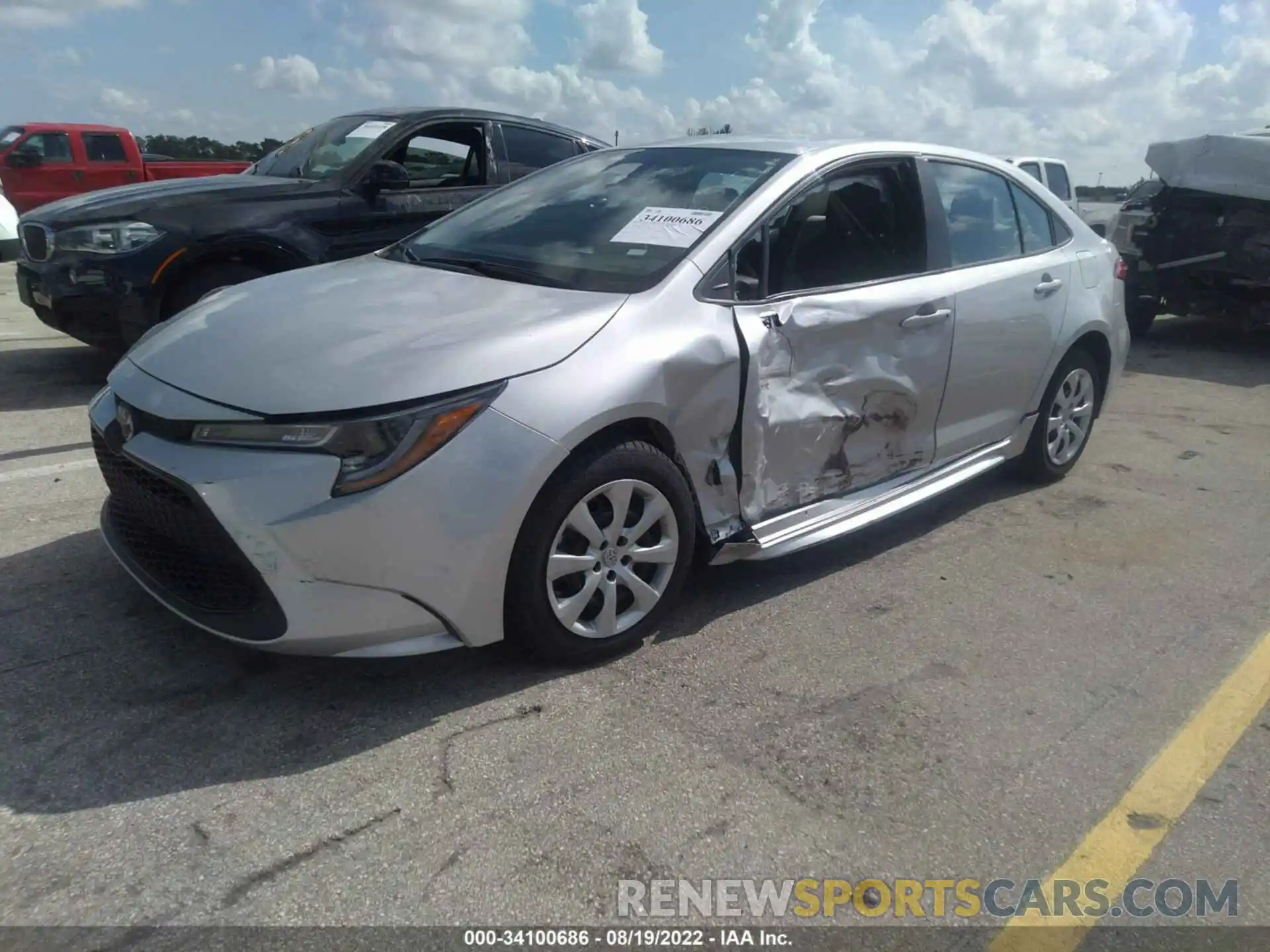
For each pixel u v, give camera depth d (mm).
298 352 2768
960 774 2680
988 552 4258
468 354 2711
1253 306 9117
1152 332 10789
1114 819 2541
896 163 3986
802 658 3236
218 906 2074
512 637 2926
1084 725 2957
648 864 2270
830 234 3648
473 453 2623
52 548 3695
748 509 3408
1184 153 9180
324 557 2516
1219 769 2775
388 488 2525
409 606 2635
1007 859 2377
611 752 2660
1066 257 4805
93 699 2762
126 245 5543
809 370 3488
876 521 3805
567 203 3857
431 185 6664
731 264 3305
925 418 4055
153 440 2676
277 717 2730
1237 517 4824
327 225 6125
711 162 3797
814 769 2650
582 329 2918
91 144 16109
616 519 2986
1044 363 4652
